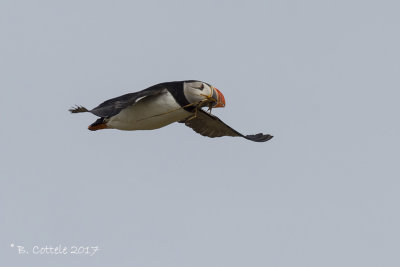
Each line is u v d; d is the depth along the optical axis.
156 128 15.21
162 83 14.81
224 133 16.94
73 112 13.37
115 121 15.30
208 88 14.84
